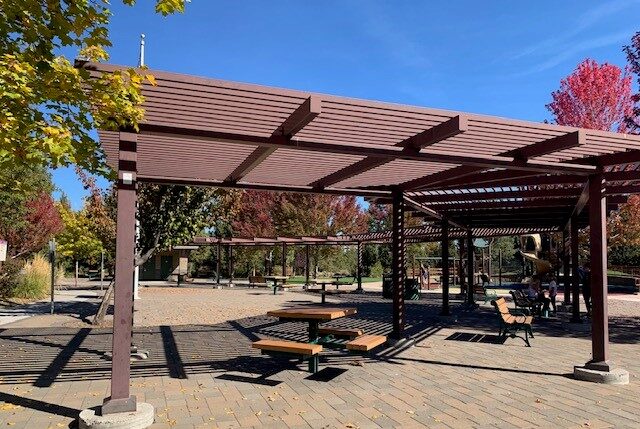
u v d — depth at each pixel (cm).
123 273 484
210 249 4212
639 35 1515
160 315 1445
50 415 509
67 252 3111
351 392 600
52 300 1461
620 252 3300
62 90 405
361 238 2533
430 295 2352
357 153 572
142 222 1135
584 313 1531
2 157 386
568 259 1673
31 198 1912
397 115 486
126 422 461
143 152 682
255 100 449
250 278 2830
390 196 976
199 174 855
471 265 1745
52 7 416
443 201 1136
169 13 431
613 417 500
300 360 792
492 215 1422
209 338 1024
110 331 1112
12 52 410
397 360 794
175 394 591
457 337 1039
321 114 477
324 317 732
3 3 393
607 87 2245
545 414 511
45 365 754
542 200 1174
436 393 595
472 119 504
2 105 384
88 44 431
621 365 762
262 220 3528
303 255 3853
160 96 440
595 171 675
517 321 955
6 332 1096
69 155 404
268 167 780
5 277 1792
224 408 534
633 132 1571
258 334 1086
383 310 1623
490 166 640
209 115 486
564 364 762
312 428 471
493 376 684
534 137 561
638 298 2134
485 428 470
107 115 438
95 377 678
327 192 952
